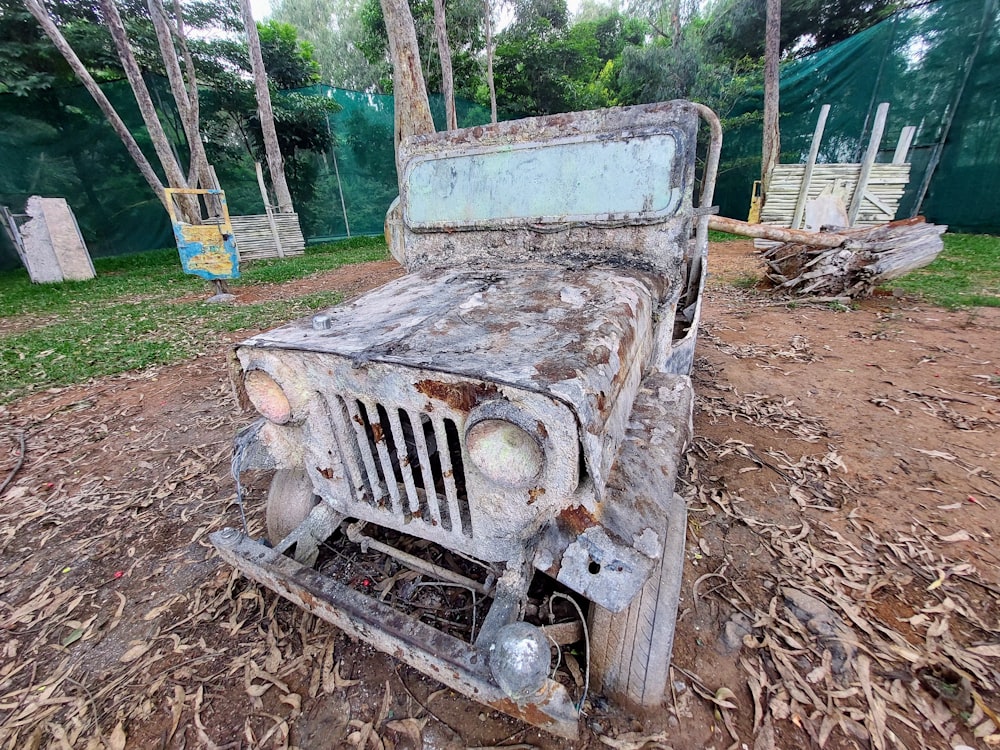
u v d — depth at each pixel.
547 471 1.16
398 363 1.27
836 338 5.08
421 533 1.56
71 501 2.82
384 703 1.59
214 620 1.94
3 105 12.88
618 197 2.09
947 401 3.57
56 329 6.64
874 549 2.19
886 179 10.24
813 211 10.77
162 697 1.64
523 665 1.03
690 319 3.12
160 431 3.64
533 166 2.20
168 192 7.90
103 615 2.01
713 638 1.78
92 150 14.30
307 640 1.82
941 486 2.61
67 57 8.47
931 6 11.06
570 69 19.75
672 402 1.72
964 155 11.34
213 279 8.43
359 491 1.62
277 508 1.89
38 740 1.53
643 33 21.39
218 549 1.68
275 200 18.38
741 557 2.17
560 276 2.00
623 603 1.14
